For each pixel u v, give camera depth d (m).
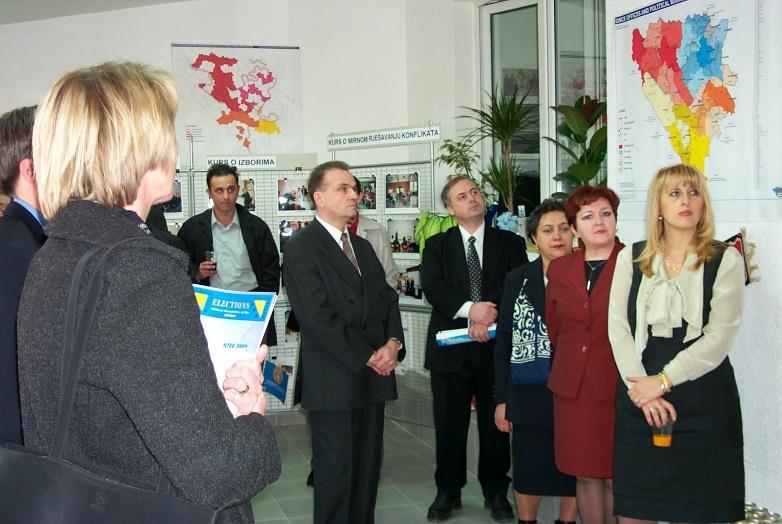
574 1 4.71
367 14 6.05
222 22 5.88
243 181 5.07
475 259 3.41
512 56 5.39
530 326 2.75
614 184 3.13
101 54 5.71
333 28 6.03
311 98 6.02
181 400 0.83
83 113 0.92
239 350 1.21
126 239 0.88
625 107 3.05
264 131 5.96
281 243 5.11
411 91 5.97
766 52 2.36
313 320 2.76
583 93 4.70
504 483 3.41
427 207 4.75
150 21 5.77
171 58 5.80
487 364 3.34
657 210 2.19
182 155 5.84
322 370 2.79
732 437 2.05
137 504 0.84
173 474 0.82
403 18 6.05
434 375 3.46
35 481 0.85
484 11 5.49
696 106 2.65
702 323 2.07
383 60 6.07
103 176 0.93
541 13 4.85
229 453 0.86
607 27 3.15
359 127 6.08
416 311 4.71
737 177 2.49
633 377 2.12
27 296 0.93
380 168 4.89
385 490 3.87
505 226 4.23
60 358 0.87
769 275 2.31
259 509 3.63
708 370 2.03
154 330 0.84
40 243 1.50
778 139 2.33
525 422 2.75
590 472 2.38
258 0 5.93
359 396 2.81
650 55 2.88
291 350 5.15
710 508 2.03
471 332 3.20
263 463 0.92
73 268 0.88
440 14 5.64
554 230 2.80
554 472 2.77
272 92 5.96
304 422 5.33
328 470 2.80
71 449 0.87
